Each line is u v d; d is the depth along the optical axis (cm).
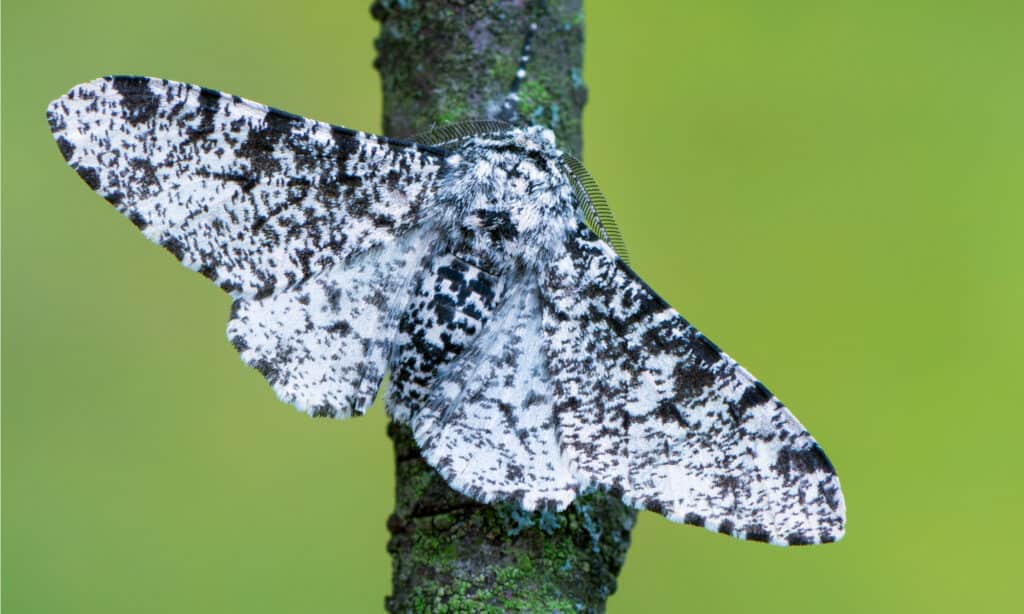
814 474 20
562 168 21
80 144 20
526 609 20
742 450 20
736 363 20
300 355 20
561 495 20
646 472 20
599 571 20
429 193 21
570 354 20
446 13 21
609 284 20
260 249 20
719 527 20
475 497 20
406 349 20
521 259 20
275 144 20
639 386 20
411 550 20
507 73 21
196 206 20
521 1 21
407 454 20
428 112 21
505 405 20
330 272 20
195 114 20
